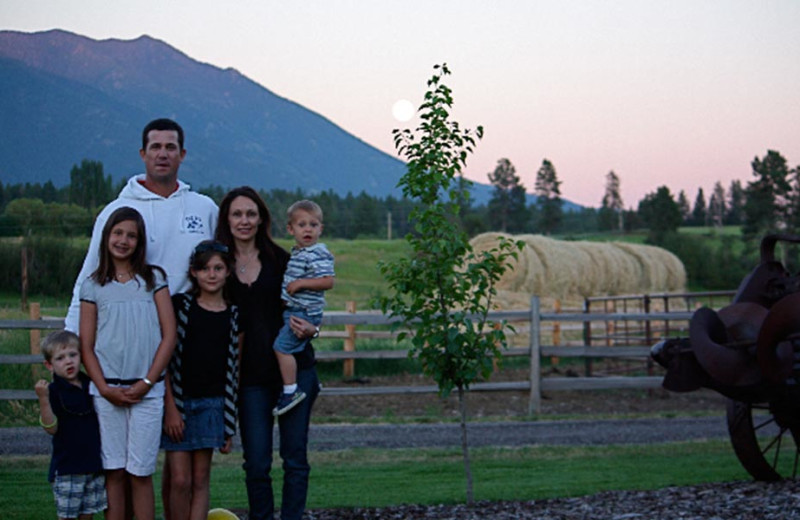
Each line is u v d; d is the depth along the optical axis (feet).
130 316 15.11
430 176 21.12
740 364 21.27
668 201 225.56
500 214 335.88
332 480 26.32
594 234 297.33
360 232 274.16
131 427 15.17
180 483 15.81
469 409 44.80
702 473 27.43
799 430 24.06
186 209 16.67
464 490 24.35
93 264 15.71
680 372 22.04
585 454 31.81
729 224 417.49
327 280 16.89
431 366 21.80
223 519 17.48
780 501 19.75
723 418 42.45
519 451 32.40
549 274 87.30
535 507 21.08
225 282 16.48
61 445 15.10
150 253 16.22
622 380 45.37
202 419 15.81
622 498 21.72
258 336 16.62
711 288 173.37
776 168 214.90
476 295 21.50
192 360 15.71
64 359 15.02
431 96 21.26
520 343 64.13
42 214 128.06
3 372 40.09
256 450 16.58
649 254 103.45
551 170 338.95
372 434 36.24
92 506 15.39
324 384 49.32
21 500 22.00
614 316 46.32
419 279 21.45
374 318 44.78
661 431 38.06
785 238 23.04
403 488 24.86
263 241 17.06
